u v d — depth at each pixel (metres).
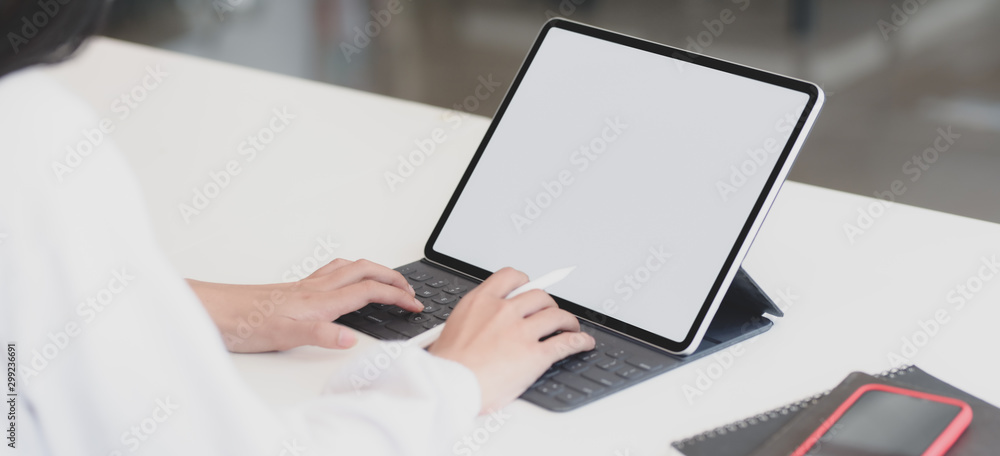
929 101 3.43
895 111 3.39
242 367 0.82
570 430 0.73
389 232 1.11
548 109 1.01
